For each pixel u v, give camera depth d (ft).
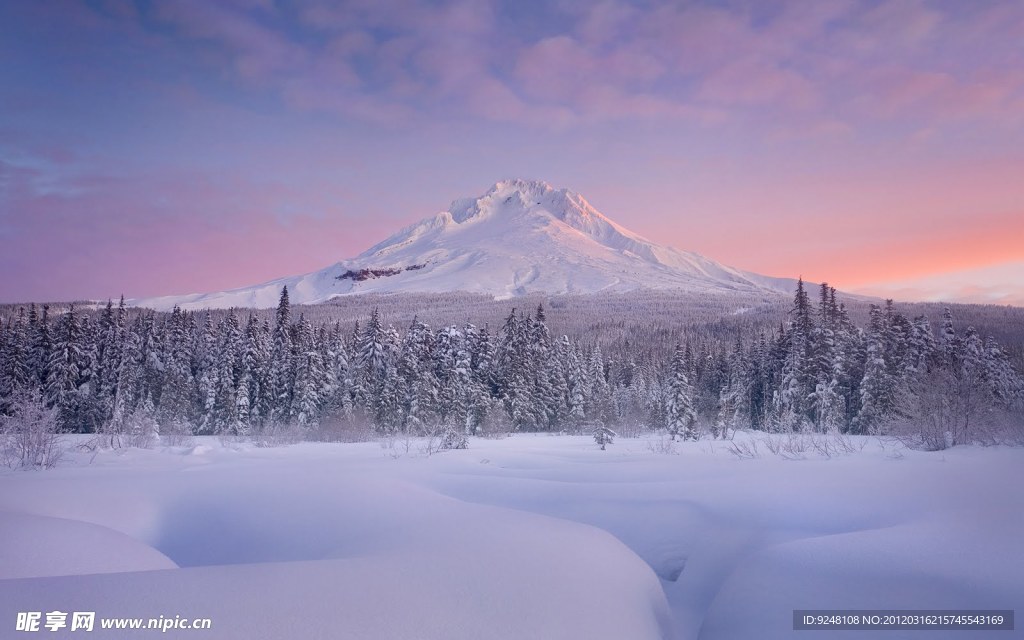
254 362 173.99
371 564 22.29
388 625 16.37
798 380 164.66
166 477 49.52
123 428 110.11
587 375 193.16
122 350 169.89
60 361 159.33
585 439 133.49
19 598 18.03
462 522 30.63
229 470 55.11
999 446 67.51
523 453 78.54
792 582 23.12
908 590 21.07
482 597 18.90
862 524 30.68
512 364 178.19
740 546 29.94
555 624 17.06
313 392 160.45
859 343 168.35
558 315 645.51
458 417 161.27
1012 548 24.03
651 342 403.75
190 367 191.31
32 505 37.24
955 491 35.32
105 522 36.70
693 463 56.59
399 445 106.52
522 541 26.13
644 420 180.75
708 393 215.72
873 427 135.44
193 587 19.31
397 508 35.68
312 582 20.03
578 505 39.14
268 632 15.58
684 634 22.90
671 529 34.09
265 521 36.32
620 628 17.38
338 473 51.21
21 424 65.05
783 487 39.63
